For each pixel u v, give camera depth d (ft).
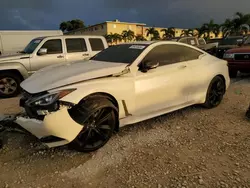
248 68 24.63
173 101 13.66
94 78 10.59
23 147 10.91
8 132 12.10
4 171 9.07
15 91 22.50
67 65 13.09
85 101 10.05
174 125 13.32
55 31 47.55
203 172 8.79
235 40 47.42
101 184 8.23
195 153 10.19
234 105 16.89
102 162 9.61
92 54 26.14
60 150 10.63
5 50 43.34
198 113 15.30
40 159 9.91
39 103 9.41
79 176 8.72
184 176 8.56
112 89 10.78
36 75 11.94
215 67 15.94
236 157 9.80
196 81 14.64
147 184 8.16
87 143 10.25
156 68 12.78
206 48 48.29
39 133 9.37
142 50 12.84
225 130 12.55
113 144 11.09
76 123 9.54
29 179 8.58
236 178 8.39
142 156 9.98
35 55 23.00
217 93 16.47
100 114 10.43
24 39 44.75
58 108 9.25
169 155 10.04
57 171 9.05
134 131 12.52
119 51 14.06
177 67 13.70
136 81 11.75
